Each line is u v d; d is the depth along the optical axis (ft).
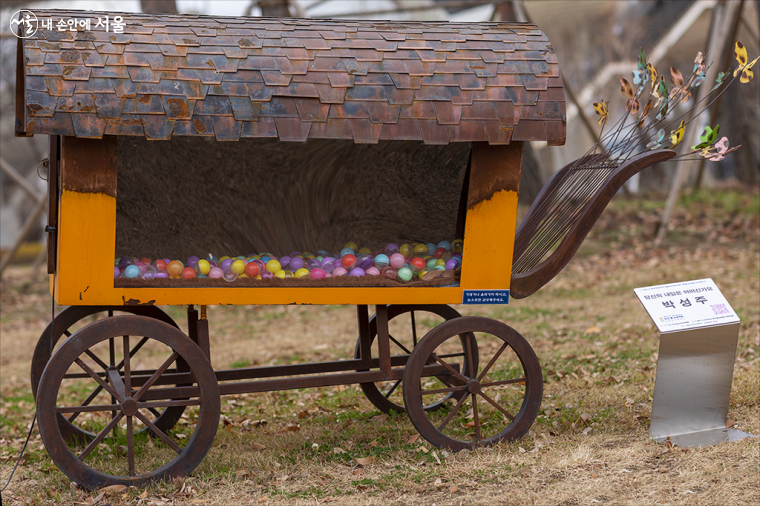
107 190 10.59
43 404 10.45
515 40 12.08
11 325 32.96
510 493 10.44
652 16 55.98
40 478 12.41
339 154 13.93
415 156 13.60
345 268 12.37
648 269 32.04
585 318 24.85
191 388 11.44
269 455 12.83
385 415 15.03
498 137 11.17
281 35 11.55
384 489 10.98
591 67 55.01
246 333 28.55
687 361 12.32
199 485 11.40
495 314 26.89
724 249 33.47
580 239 12.59
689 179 51.93
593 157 12.98
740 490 9.93
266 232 14.44
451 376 15.23
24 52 10.18
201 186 13.79
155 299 11.04
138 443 13.83
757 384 14.51
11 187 71.97
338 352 23.22
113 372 12.82
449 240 14.03
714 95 35.32
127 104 10.19
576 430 13.24
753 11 37.68
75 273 10.67
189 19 11.82
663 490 10.18
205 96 10.54
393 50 11.55
